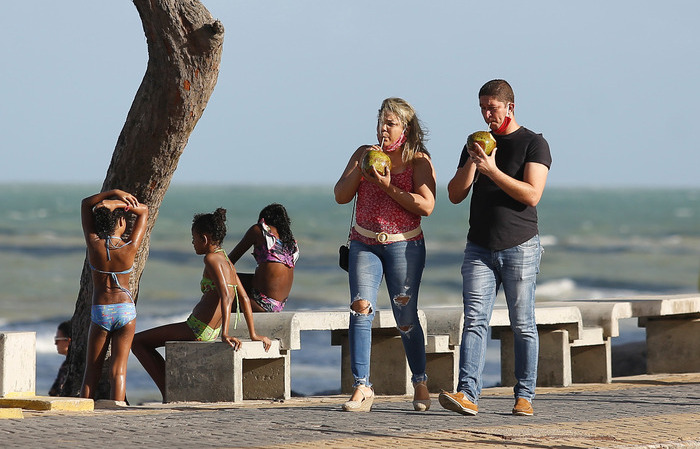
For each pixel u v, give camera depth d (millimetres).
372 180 24344
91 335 30734
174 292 126312
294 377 60781
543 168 23562
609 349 36531
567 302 37656
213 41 29875
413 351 25562
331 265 166250
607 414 24438
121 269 30766
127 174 32656
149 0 29109
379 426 21797
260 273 34031
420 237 25234
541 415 24203
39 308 112562
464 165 24188
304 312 32969
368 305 24906
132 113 31750
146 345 32375
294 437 20094
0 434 20109
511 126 24000
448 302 125875
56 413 25516
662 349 40094
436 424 22250
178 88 30453
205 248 30922
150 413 25234
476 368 24109
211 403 30125
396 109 24891
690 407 26016
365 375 25250
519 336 24062
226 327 30594
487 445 19391
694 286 148375
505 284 23969
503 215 23641
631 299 38594
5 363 28219
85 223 30969
